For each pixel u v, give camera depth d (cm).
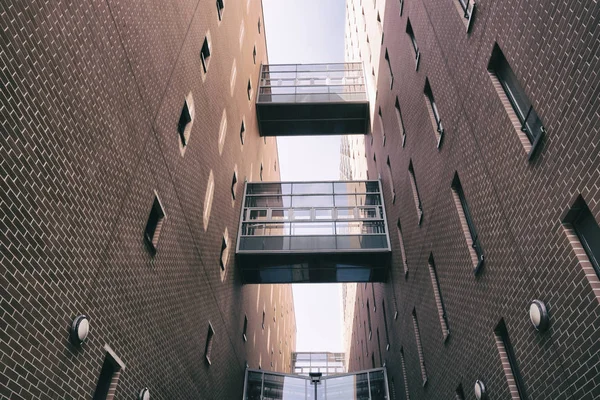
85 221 739
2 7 556
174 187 1178
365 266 2111
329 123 2670
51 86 654
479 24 952
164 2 1133
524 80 761
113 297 830
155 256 1038
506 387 853
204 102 1482
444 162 1205
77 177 718
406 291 1706
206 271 1478
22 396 574
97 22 801
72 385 693
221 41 1745
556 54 665
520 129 796
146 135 1003
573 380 642
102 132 804
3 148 550
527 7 752
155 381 1017
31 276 598
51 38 658
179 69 1237
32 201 604
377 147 2330
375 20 2316
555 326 683
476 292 995
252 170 2491
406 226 1688
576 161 621
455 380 1150
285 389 2267
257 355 2727
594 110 579
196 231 1368
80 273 721
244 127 2223
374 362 2777
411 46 1548
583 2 598
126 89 910
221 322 1705
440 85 1210
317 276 2191
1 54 551
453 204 1135
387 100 1997
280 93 2625
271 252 2028
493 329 906
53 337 644
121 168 875
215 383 1605
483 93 932
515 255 808
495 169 883
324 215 2175
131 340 899
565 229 655
